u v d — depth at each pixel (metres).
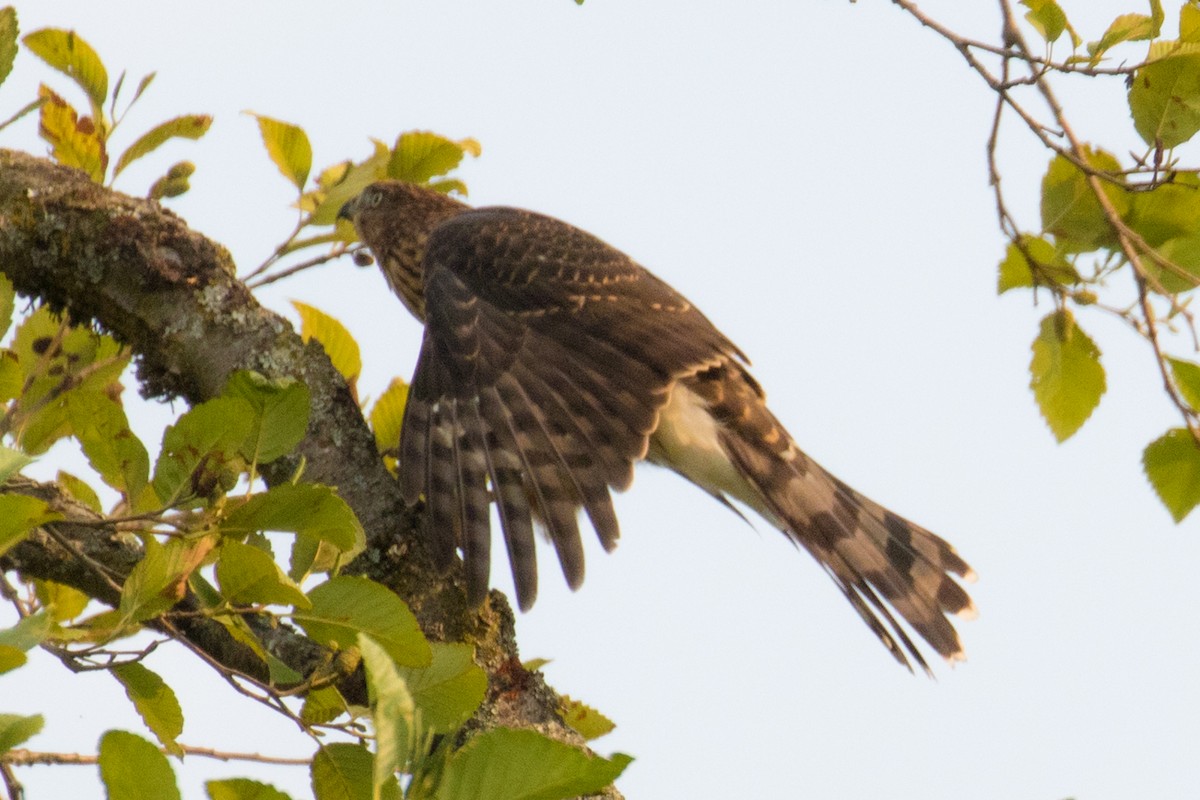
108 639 6.42
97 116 8.94
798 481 10.38
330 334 8.82
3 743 5.08
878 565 10.34
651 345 10.02
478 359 9.84
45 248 8.55
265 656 6.85
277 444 6.69
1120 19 8.15
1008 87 8.45
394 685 4.91
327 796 6.79
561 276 10.26
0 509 5.76
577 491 9.23
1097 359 9.04
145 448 7.00
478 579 8.16
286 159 9.43
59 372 8.52
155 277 8.47
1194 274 8.79
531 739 5.11
